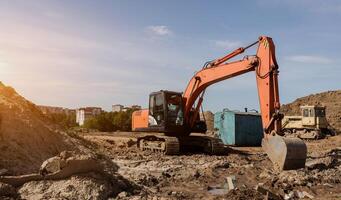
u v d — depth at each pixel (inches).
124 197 404.2
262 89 655.8
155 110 922.7
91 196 381.1
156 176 563.8
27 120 547.8
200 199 434.9
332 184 510.9
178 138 921.5
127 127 2383.1
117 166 637.3
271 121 613.6
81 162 412.2
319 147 1200.8
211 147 879.1
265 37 663.1
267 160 794.2
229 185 516.7
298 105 2910.9
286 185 492.4
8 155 458.0
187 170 627.2
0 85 656.4
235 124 1228.5
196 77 890.7
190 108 923.4
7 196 356.8
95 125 2346.2
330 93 3100.4
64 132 674.2
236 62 756.6
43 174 400.8
